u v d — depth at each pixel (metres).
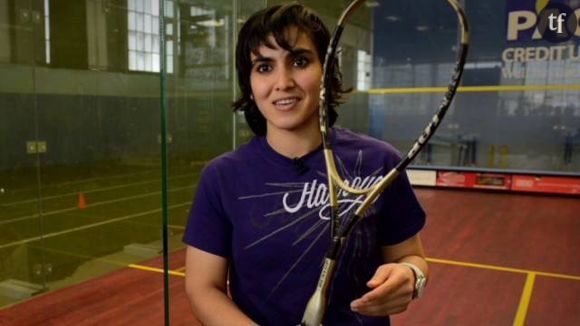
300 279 0.97
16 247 4.38
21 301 3.41
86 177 5.84
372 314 0.89
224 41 3.48
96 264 4.11
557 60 8.15
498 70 8.51
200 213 1.04
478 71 8.62
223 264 1.05
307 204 0.99
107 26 5.05
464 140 8.87
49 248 4.37
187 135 3.39
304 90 0.96
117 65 5.18
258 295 1.00
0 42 4.74
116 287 3.66
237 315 0.97
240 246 1.00
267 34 0.95
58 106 5.42
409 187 1.08
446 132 8.96
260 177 1.00
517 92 8.46
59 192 5.58
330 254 0.90
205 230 1.03
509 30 8.34
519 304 3.48
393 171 0.88
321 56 1.00
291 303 0.98
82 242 4.54
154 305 3.35
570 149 8.25
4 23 4.72
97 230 4.82
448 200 7.65
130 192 5.85
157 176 5.70
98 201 5.65
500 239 5.30
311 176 1.00
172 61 3.13
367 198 0.89
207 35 3.36
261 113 1.06
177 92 3.24
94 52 5.18
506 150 8.64
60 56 5.19
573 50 8.04
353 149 1.05
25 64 5.02
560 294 3.68
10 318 3.16
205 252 1.03
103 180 5.87
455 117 8.88
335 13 5.33
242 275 1.01
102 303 3.39
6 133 5.16
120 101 5.45
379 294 0.85
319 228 0.97
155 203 5.56
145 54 4.91
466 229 5.75
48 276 3.84
